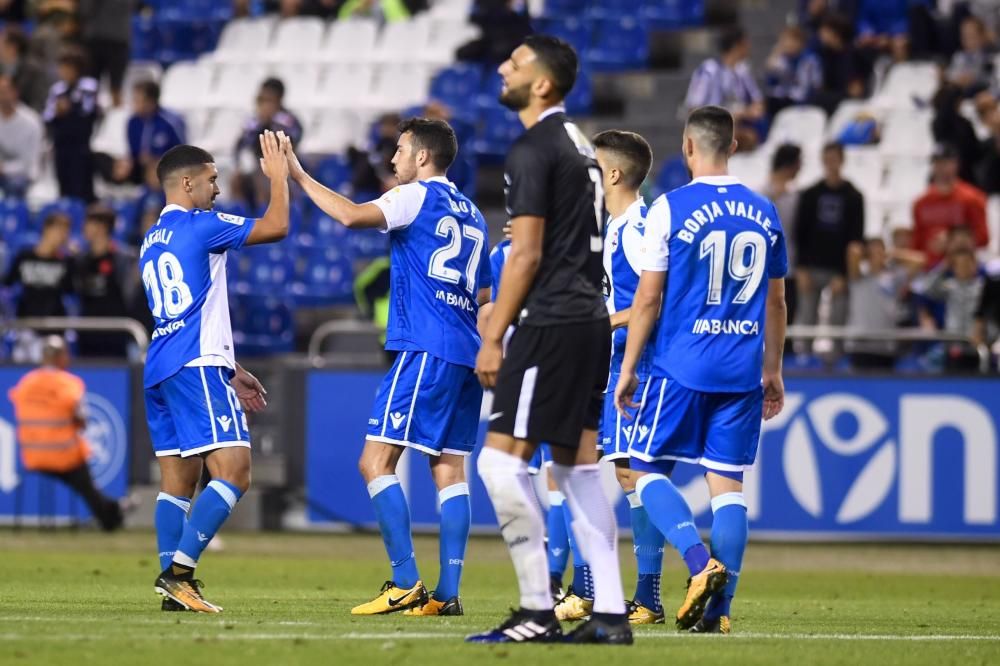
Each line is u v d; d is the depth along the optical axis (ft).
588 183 68.80
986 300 176.45
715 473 79.20
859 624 89.86
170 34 268.21
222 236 85.87
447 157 90.99
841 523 166.91
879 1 242.17
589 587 91.25
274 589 112.16
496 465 68.64
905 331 175.94
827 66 229.45
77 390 170.09
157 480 178.09
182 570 86.17
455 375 89.92
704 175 79.46
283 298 211.41
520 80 69.15
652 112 238.27
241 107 250.37
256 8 274.36
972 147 208.33
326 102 249.14
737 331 78.43
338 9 267.59
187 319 85.97
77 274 187.93
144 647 66.44
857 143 222.07
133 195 224.53
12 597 97.45
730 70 220.64
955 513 165.99
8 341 193.67
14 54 246.47
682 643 72.08
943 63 232.94
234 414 86.33
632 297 89.97
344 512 174.70
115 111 249.75
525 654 65.31
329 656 64.23
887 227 213.05
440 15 260.62
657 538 87.71
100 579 116.47
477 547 164.35
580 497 69.97
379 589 113.39
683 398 78.18
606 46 245.86
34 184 234.38
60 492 177.58
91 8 264.72
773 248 80.23
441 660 63.31
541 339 67.87
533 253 67.31
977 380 165.78
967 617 97.45
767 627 85.66
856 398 166.81
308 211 221.25
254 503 175.32
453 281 90.02
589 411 69.72
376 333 201.05
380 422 89.76
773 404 85.35
